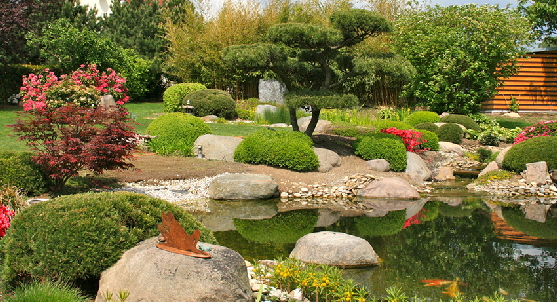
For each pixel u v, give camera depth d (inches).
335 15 429.4
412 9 880.3
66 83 544.4
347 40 444.8
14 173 278.1
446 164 519.5
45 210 160.2
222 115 713.6
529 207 337.7
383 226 279.1
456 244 240.2
